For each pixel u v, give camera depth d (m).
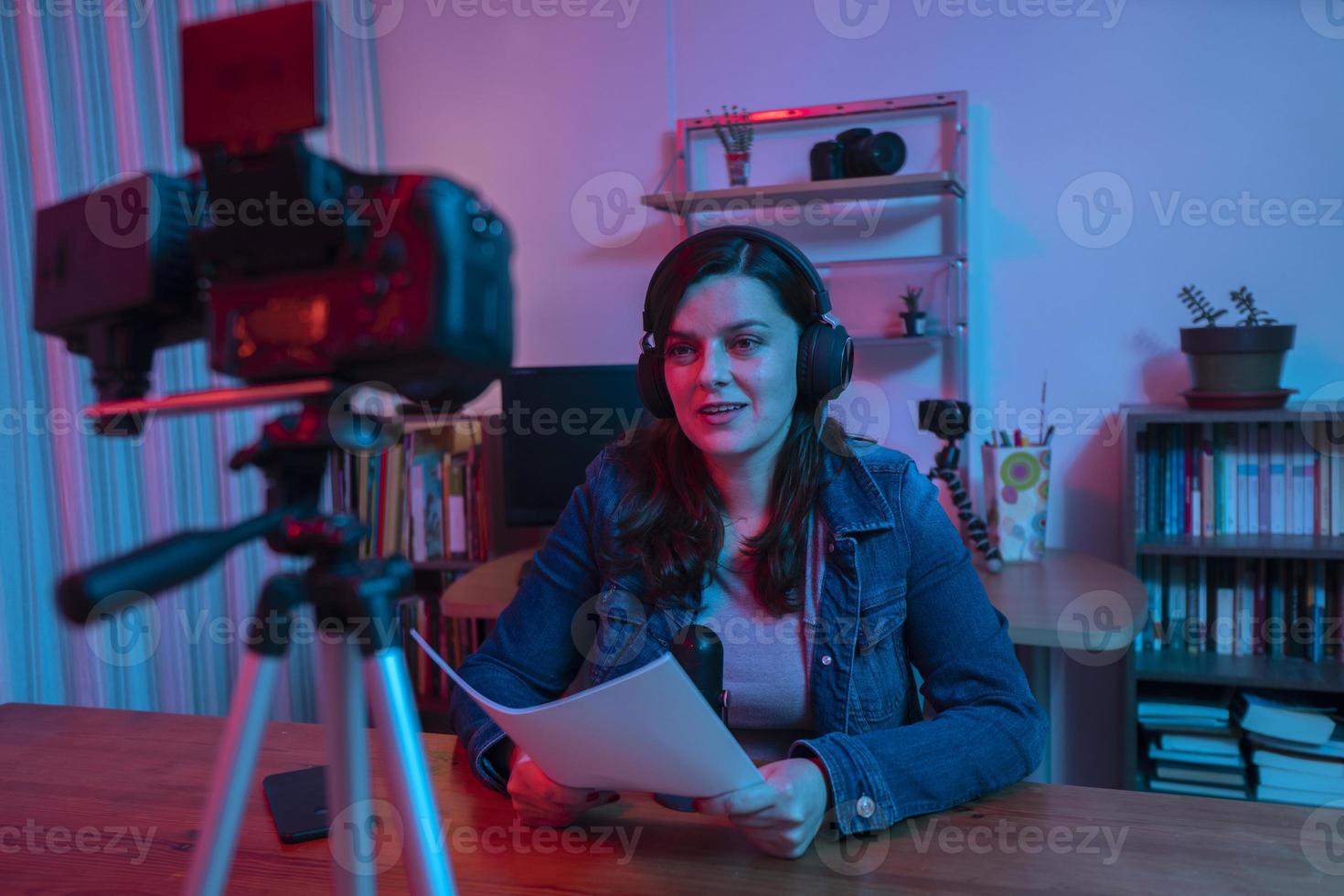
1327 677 2.10
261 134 0.50
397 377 0.51
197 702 2.32
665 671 0.68
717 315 1.04
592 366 2.44
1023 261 2.55
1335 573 2.22
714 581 1.18
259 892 0.81
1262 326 2.15
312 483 0.56
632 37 2.80
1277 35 2.32
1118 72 2.44
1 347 1.85
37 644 1.90
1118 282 2.48
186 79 0.53
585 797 0.89
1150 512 2.35
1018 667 1.10
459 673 1.18
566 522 1.25
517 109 2.91
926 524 1.15
